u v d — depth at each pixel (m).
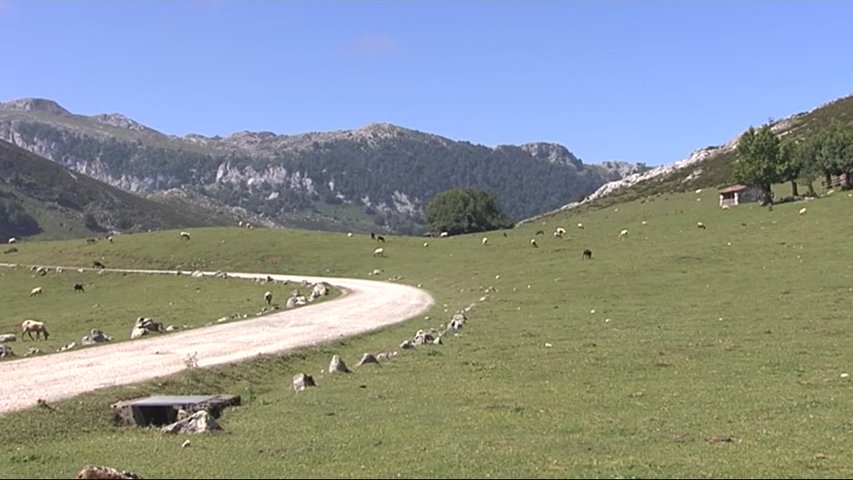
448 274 90.69
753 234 88.62
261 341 43.88
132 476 15.59
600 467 16.62
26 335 59.06
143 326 51.19
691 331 41.00
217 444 20.58
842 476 16.00
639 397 25.28
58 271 119.38
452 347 39.12
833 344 35.03
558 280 71.50
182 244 135.62
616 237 104.06
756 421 21.50
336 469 17.00
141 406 25.17
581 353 35.34
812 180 118.75
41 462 19.50
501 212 179.00
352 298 73.56
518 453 17.98
